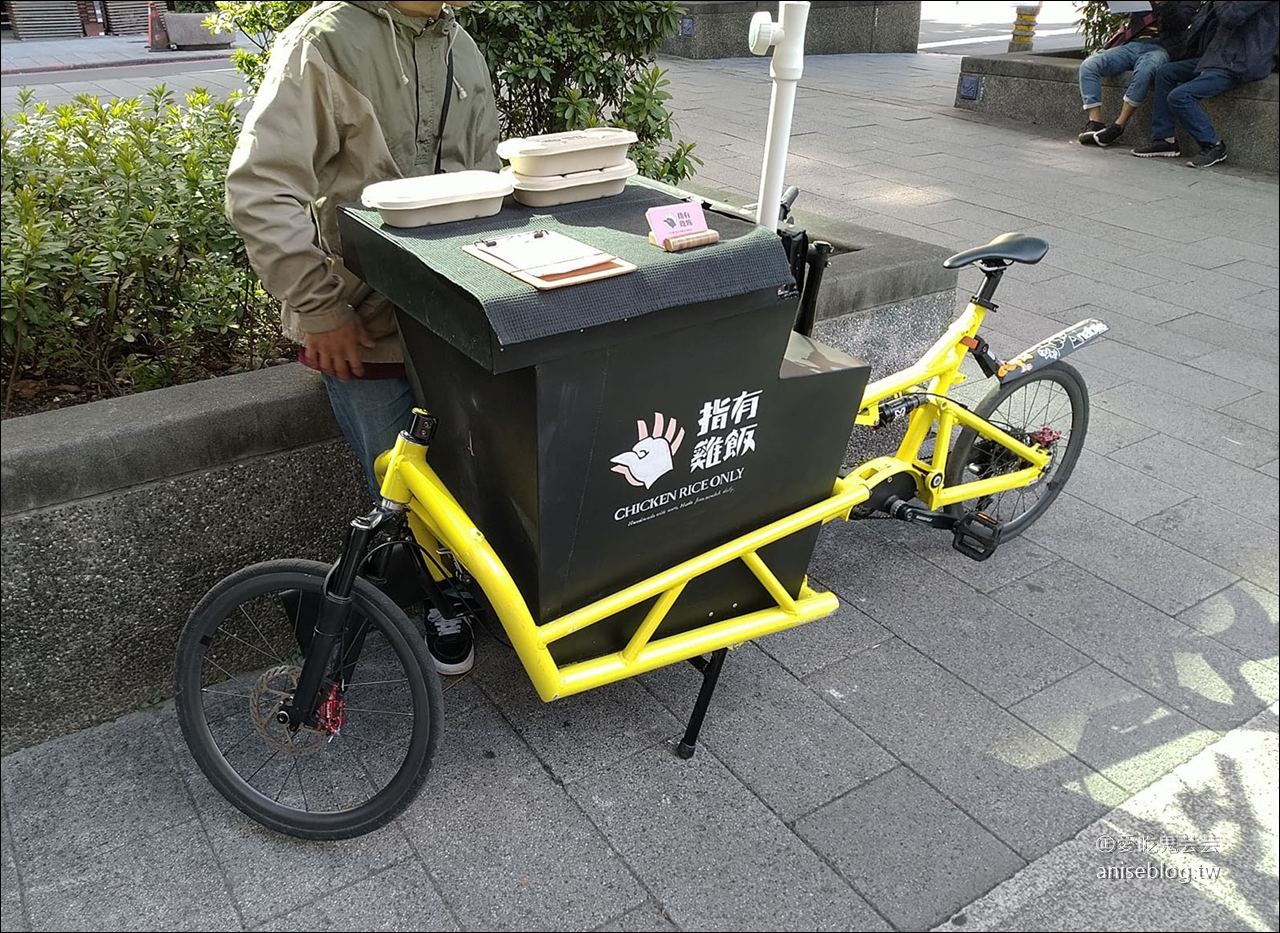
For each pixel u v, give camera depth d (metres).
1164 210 7.12
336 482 2.68
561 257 1.83
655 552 2.24
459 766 2.47
